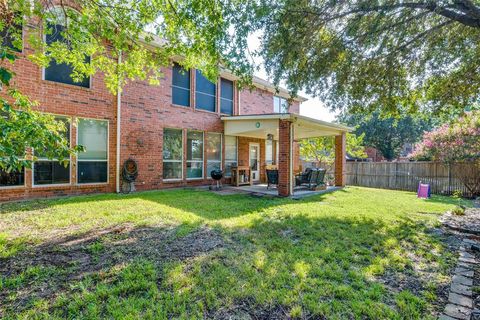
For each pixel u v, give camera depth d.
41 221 4.97
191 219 5.35
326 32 5.39
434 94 6.79
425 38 5.57
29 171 7.22
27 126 2.91
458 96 6.64
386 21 5.08
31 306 2.30
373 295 2.58
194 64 6.25
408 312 2.31
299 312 2.28
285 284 2.77
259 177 14.45
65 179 7.91
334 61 5.74
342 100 6.58
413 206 7.57
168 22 5.39
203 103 11.78
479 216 6.31
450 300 2.54
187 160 11.13
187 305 2.36
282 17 4.80
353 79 6.19
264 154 14.75
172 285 2.69
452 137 11.14
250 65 5.12
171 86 10.49
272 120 10.23
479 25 4.43
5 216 5.31
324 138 16.33
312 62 5.66
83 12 4.99
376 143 32.69
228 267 3.15
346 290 2.65
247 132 12.02
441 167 11.59
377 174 14.23
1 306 2.29
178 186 10.77
